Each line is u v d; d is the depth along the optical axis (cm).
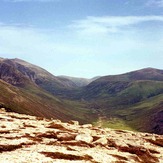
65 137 4331
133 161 3819
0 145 3500
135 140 5369
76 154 3425
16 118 6731
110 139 4662
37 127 5159
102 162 3347
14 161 2939
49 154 3375
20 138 4062
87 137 4431
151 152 4709
